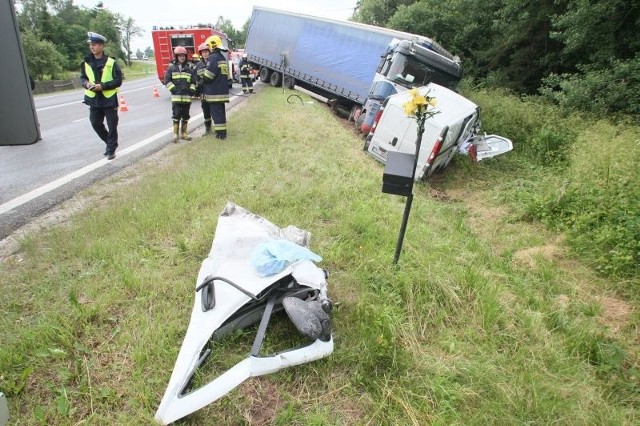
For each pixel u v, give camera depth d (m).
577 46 11.28
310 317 2.41
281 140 7.97
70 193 5.07
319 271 2.98
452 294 3.28
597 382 2.67
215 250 2.97
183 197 4.64
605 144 6.19
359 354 2.57
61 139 8.38
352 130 12.12
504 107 10.51
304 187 5.41
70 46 54.78
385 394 2.32
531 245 5.02
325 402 2.29
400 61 10.36
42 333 2.46
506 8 14.82
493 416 2.26
